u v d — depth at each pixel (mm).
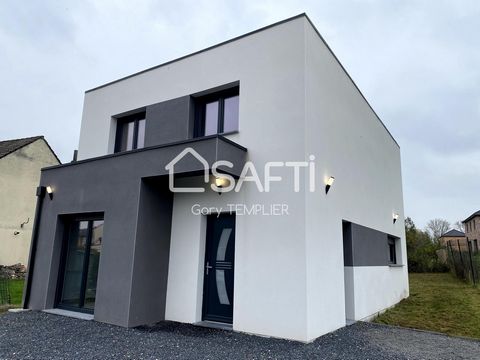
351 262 6953
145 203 5980
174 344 4496
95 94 8812
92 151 8500
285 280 5086
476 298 10766
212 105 6996
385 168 10742
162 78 7508
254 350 4293
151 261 5977
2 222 15023
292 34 5910
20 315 6328
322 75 6395
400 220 12156
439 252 22016
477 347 4938
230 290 5875
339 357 4156
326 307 5520
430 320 7613
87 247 6785
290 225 5223
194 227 6215
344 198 6918
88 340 4648
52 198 7359
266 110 5902
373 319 7605
